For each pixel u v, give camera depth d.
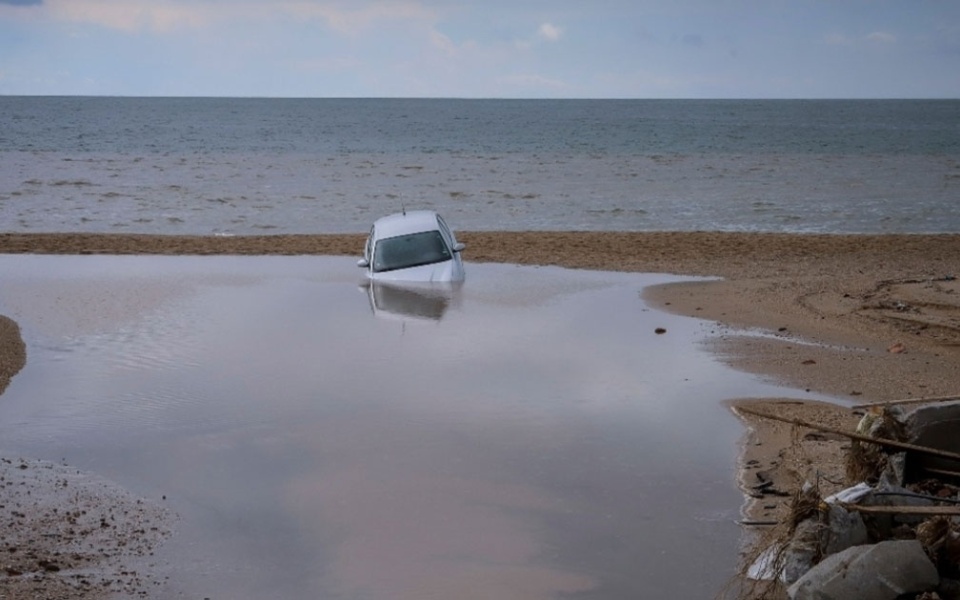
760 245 25.70
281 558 7.83
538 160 61.44
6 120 129.62
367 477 9.52
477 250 25.00
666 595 7.12
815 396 11.98
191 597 7.17
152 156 63.88
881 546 6.50
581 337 15.40
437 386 12.66
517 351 14.54
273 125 123.56
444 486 9.26
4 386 12.90
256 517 8.64
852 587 6.40
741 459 9.88
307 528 8.38
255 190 41.62
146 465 9.95
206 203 36.91
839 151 71.56
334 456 10.12
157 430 11.05
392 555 7.84
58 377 13.34
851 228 30.44
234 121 135.62
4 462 10.05
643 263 23.00
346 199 38.47
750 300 18.14
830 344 14.71
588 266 22.62
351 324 16.50
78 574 7.50
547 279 20.88
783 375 12.98
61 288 20.20
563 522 8.42
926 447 7.54
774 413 11.24
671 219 32.69
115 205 36.12
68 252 25.38
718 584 7.25
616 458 9.98
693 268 22.28
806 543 6.88
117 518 8.62
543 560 7.71
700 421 11.12
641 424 11.05
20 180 45.09
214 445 10.52
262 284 20.59
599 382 12.80
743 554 7.74
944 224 31.19
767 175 49.75
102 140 85.00
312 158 62.84
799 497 7.14
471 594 7.19
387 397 12.20
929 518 6.87
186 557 7.85
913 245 25.64
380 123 134.25
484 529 8.30
